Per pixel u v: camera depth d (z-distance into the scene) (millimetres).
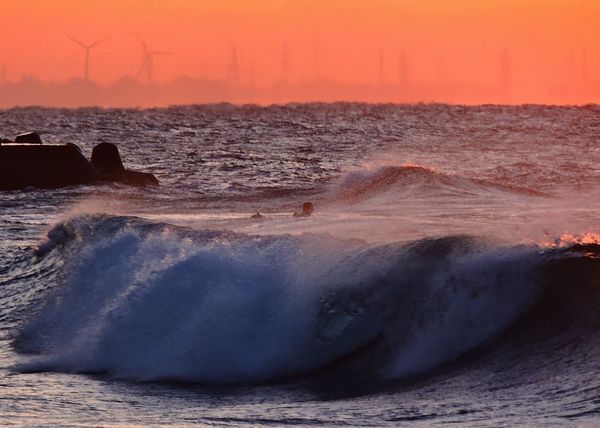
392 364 49125
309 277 55625
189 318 57188
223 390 50469
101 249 73062
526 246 52844
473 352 47844
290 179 199875
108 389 52125
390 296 52250
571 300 48094
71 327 65062
